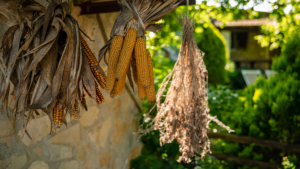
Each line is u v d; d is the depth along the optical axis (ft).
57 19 4.11
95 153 8.64
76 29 4.38
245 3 13.57
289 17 14.97
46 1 4.47
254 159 10.82
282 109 10.44
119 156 10.02
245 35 53.11
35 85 4.30
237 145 11.32
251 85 12.21
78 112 4.86
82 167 8.00
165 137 5.45
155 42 16.70
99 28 8.54
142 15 4.64
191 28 5.24
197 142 5.02
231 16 15.07
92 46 8.25
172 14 15.69
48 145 6.71
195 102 5.09
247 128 11.43
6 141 5.47
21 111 4.31
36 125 6.32
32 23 4.34
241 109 12.28
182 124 5.18
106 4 6.44
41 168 6.46
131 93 10.48
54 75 4.12
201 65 5.41
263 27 18.28
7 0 4.19
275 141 10.37
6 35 4.29
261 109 11.18
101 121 8.93
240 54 53.78
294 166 9.82
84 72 4.52
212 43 31.04
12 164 5.59
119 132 10.05
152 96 4.65
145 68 4.42
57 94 4.18
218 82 31.94
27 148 6.07
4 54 4.35
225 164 11.62
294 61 11.30
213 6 14.21
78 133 7.86
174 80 5.44
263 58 52.65
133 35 4.43
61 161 7.17
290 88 10.68
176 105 5.25
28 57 4.18
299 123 10.37
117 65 4.24
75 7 6.54
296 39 11.34
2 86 4.55
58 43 4.51
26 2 4.46
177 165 10.10
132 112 11.11
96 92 4.93
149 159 10.21
